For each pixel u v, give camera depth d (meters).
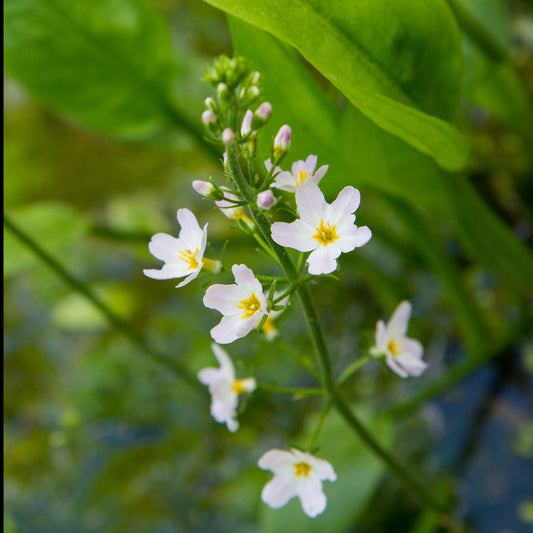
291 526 0.54
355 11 0.46
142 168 0.86
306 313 0.45
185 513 0.65
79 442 0.71
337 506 0.54
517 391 0.62
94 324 0.77
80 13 0.58
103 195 0.86
